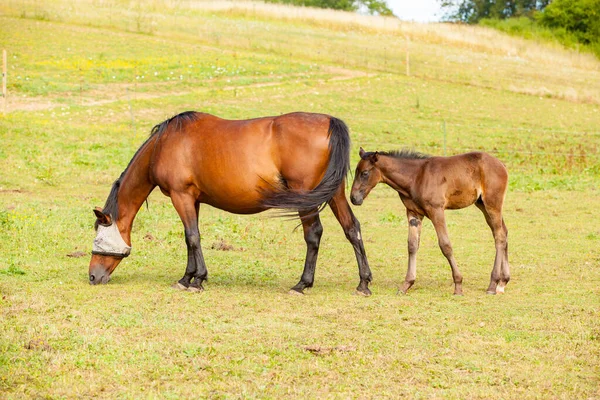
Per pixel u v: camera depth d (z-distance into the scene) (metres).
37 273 9.50
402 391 5.73
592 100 34.50
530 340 6.99
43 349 6.48
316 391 5.71
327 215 15.16
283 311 8.01
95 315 7.60
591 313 7.94
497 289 9.02
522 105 32.06
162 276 9.74
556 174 21.14
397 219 14.62
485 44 47.16
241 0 52.59
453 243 12.43
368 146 23.80
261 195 8.66
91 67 31.52
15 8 40.59
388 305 8.32
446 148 24.22
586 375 6.11
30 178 17.00
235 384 5.82
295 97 29.92
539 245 12.27
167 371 6.07
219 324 7.40
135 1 47.72
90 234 12.02
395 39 46.06
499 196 9.05
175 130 8.99
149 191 9.39
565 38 56.31
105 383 5.82
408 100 31.12
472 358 6.48
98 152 20.33
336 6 74.62
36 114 24.28
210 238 12.23
